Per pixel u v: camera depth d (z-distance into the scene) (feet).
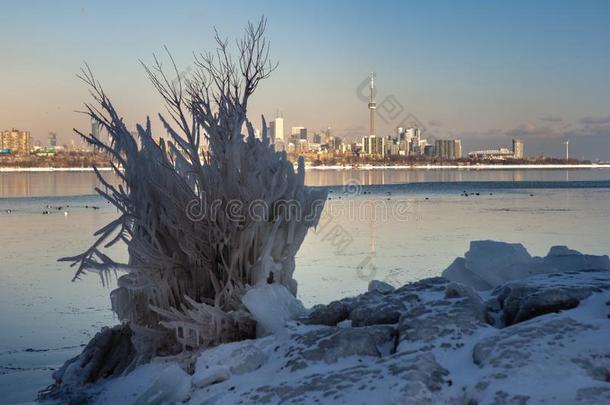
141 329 25.09
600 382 13.46
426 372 15.25
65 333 38.06
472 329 17.48
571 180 426.51
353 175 440.04
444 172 654.53
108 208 162.30
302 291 48.34
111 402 22.07
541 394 13.23
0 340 36.40
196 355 22.91
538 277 21.57
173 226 25.62
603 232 94.17
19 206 172.24
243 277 25.76
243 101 27.86
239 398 17.01
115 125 27.02
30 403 24.06
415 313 18.89
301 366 18.13
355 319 21.03
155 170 26.55
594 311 17.25
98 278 57.26
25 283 54.85
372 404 14.57
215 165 26.50
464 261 29.94
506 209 149.18
